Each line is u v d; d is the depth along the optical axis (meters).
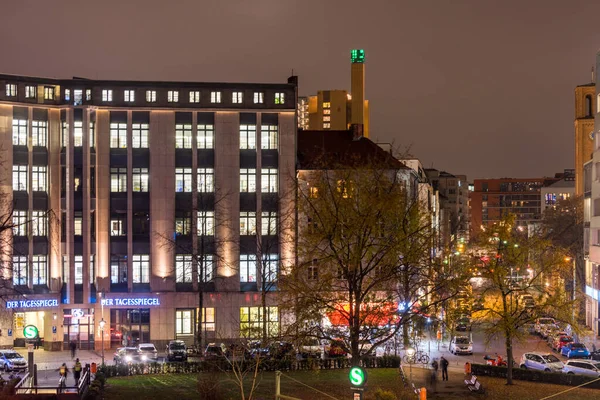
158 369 60.06
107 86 80.94
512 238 59.81
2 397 46.06
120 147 81.06
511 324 55.25
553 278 85.31
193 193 81.25
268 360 57.50
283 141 82.88
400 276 46.28
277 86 83.12
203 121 82.25
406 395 47.91
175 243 79.31
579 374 56.66
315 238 45.38
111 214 80.69
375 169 53.38
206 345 74.06
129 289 80.44
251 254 81.81
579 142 135.25
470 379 56.31
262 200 82.12
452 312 52.38
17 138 78.69
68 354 76.62
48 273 79.56
